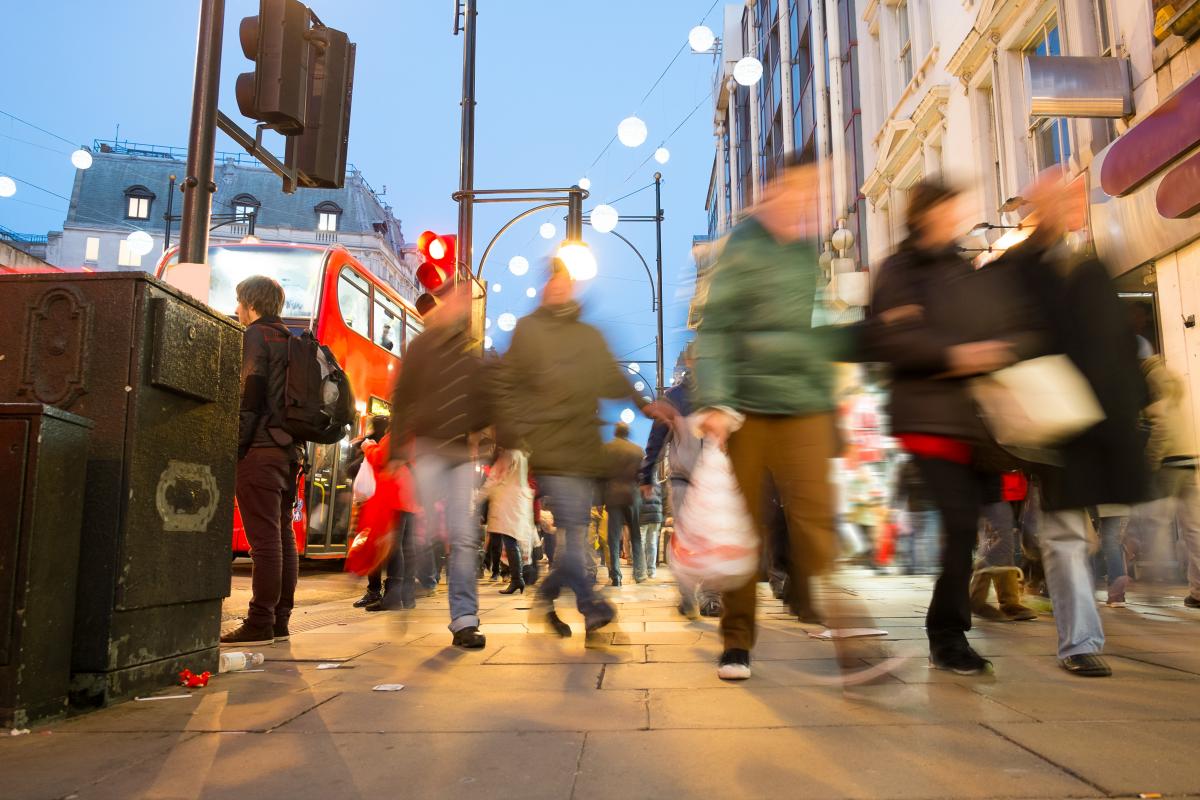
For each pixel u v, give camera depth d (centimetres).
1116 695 297
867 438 510
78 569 292
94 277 308
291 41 551
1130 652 397
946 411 327
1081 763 212
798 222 338
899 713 272
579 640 479
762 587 962
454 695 312
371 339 1357
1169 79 886
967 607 342
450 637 496
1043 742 233
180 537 331
